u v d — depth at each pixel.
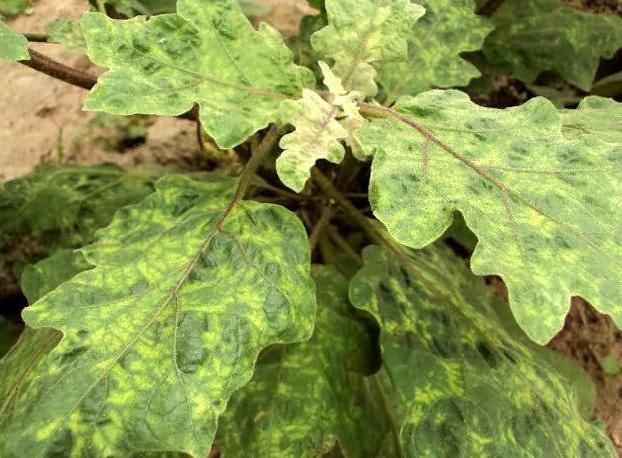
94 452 0.22
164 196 0.31
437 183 0.24
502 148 0.26
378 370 0.33
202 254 0.28
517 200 0.24
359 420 0.32
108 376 0.23
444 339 0.32
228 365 0.24
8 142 0.53
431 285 0.34
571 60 0.49
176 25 0.28
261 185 0.41
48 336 0.31
